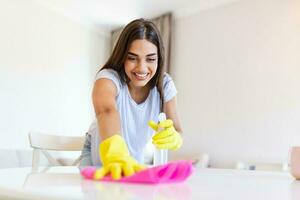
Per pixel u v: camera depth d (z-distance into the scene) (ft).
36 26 10.46
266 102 10.05
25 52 10.05
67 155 10.58
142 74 3.25
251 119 10.30
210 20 11.48
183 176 1.77
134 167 1.85
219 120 11.00
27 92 10.07
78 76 12.04
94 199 1.23
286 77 9.72
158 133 2.63
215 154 10.98
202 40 11.62
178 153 11.76
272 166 9.52
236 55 10.80
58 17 11.30
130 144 3.86
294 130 9.42
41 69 10.57
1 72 9.33
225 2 11.12
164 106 3.93
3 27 9.43
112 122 2.98
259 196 1.45
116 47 3.34
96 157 3.81
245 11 10.71
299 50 9.55
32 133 4.78
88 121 12.40
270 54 10.09
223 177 2.31
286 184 2.02
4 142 9.30
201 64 11.58
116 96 3.50
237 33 10.84
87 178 1.81
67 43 11.64
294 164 2.35
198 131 11.44
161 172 1.70
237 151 10.50
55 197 1.29
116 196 1.28
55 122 10.98
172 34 12.26
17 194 1.37
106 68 3.51
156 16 12.40
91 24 12.71
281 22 9.96
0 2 9.38
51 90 10.89
